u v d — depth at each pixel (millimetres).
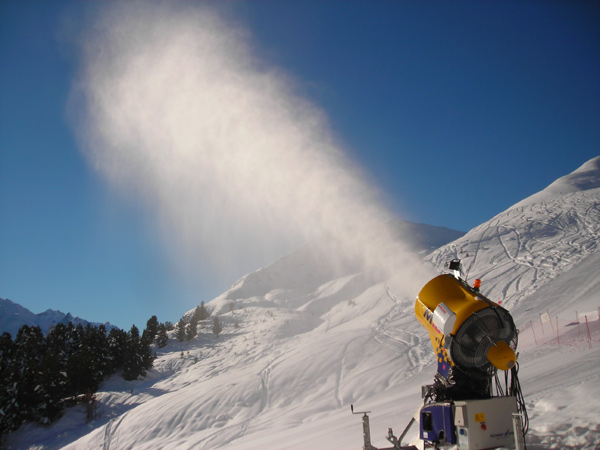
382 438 14055
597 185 132750
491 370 5195
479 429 4613
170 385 58406
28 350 60250
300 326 82188
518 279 48656
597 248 53812
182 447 30297
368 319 61438
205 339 92312
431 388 5504
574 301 31062
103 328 69812
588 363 13945
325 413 29188
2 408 48156
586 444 4418
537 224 78500
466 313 5086
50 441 45938
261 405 35750
